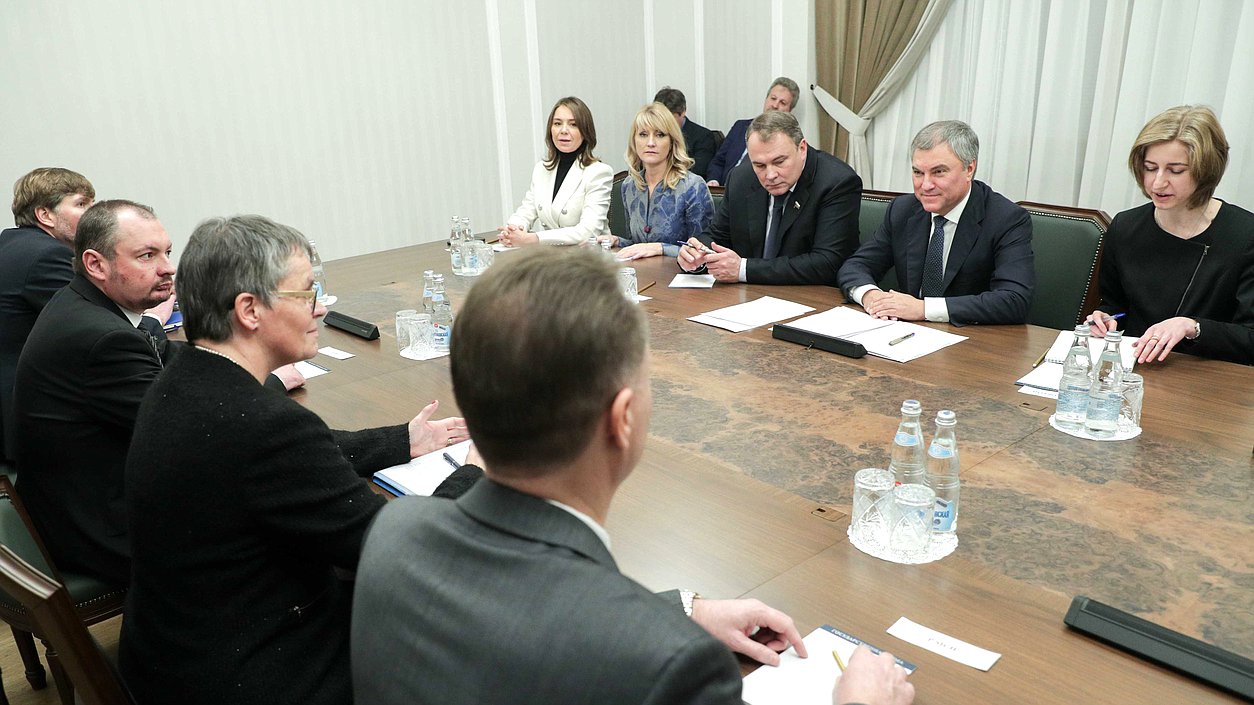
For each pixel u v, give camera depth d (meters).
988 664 1.11
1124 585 1.27
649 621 0.70
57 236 2.91
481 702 0.71
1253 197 4.17
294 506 1.26
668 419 1.97
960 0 5.00
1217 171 2.38
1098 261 2.93
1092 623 1.16
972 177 2.77
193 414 1.25
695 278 3.28
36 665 2.33
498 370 0.74
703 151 6.10
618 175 4.75
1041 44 4.72
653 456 1.78
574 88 6.20
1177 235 2.54
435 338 2.57
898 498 1.37
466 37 5.67
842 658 1.12
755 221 3.47
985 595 1.26
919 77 5.30
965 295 2.78
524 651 0.70
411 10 5.41
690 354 2.42
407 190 5.66
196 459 1.23
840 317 2.68
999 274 2.70
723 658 0.70
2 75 4.24
